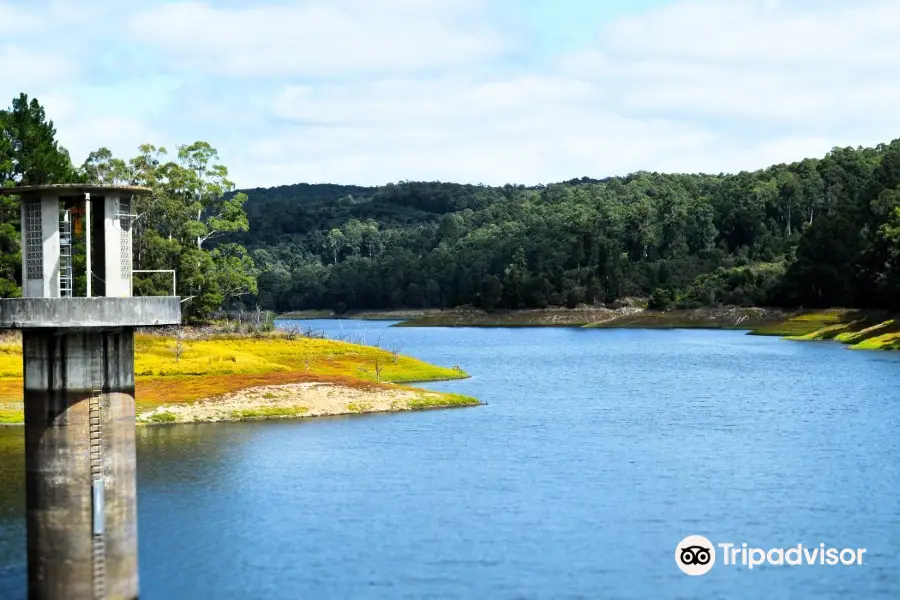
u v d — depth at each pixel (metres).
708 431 73.31
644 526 45.97
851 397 95.56
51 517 34.03
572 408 87.00
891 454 63.56
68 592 34.12
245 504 49.25
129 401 35.12
